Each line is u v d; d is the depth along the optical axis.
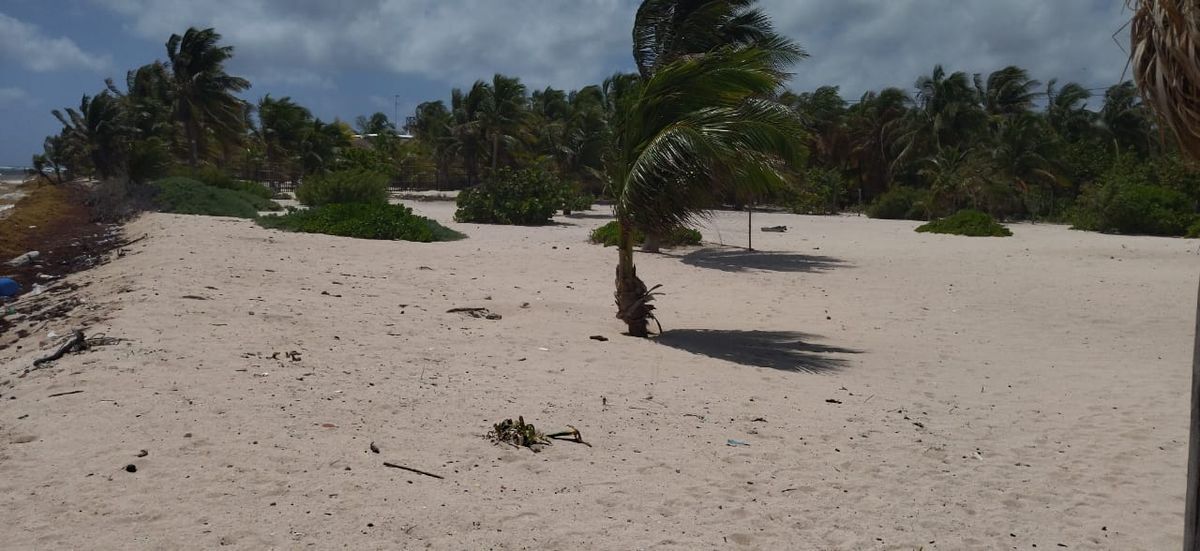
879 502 5.18
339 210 23.55
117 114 40.28
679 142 9.10
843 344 10.79
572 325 10.87
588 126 49.28
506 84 50.00
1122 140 52.25
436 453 5.53
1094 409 7.70
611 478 5.30
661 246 22.44
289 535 4.19
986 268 19.09
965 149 49.84
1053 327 12.28
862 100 57.84
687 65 9.82
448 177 61.47
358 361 7.87
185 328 8.44
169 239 17.64
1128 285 16.31
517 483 5.12
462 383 7.37
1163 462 6.17
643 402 7.16
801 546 4.48
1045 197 45.16
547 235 26.44
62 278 13.97
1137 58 2.44
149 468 4.85
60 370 6.71
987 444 6.53
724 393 7.69
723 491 5.20
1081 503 5.32
